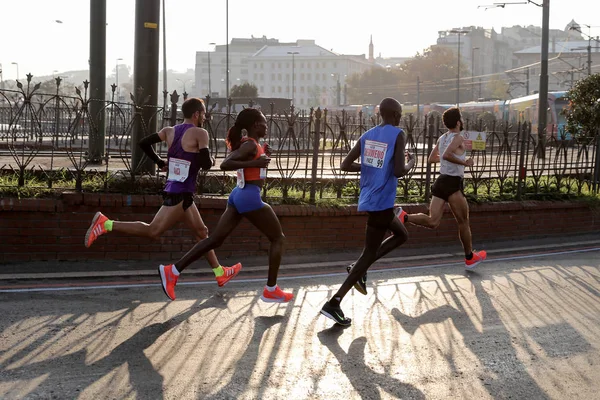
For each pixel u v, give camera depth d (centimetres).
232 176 886
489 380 449
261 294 652
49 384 417
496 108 4416
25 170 834
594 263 843
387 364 473
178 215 596
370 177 572
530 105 3741
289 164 899
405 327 561
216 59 19350
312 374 450
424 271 780
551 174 1139
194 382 429
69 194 736
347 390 426
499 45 18112
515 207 1002
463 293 678
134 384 422
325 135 890
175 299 621
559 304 641
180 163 589
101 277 688
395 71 10694
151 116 840
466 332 550
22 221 723
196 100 596
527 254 900
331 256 842
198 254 585
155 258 770
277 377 443
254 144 562
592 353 505
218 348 493
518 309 621
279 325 554
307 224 843
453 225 944
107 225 587
